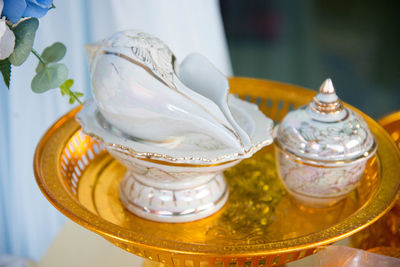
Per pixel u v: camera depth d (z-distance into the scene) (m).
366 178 0.62
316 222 0.59
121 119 0.54
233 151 0.53
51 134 0.63
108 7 0.73
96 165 0.65
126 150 0.54
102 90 0.53
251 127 0.57
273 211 0.60
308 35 1.84
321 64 1.68
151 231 0.57
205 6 0.81
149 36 0.55
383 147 0.62
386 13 1.93
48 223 0.80
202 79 0.57
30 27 0.52
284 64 1.69
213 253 0.50
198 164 0.53
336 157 0.56
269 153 0.68
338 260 0.53
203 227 0.58
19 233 0.78
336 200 0.59
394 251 0.58
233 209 0.60
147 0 0.73
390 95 1.51
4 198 0.77
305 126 0.57
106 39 0.55
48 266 0.64
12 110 0.70
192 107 0.53
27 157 0.74
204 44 0.83
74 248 0.66
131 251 0.54
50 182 0.56
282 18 1.89
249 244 0.51
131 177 0.60
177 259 0.52
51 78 0.54
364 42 1.78
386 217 0.60
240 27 1.88
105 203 0.60
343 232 0.52
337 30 1.86
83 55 0.75
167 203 0.58
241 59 1.72
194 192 0.58
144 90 0.53
